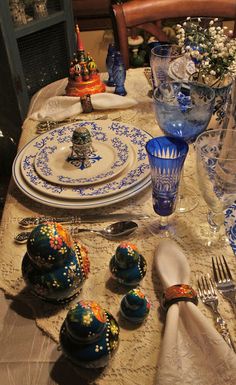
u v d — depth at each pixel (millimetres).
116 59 1070
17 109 1905
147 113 1040
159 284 595
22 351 520
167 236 678
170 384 453
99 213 734
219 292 575
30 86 1961
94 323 456
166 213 664
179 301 530
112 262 589
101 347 466
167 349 475
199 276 605
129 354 507
